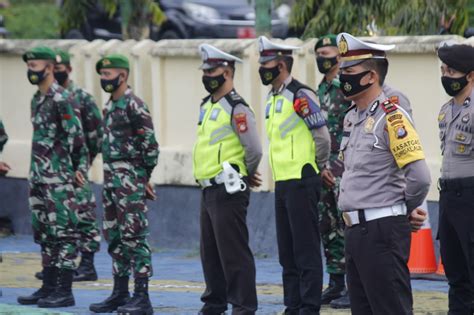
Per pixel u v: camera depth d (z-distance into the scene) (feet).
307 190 86.84
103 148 91.91
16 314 89.40
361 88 69.21
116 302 92.53
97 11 191.11
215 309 88.28
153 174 134.92
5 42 145.89
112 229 92.17
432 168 113.29
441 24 133.80
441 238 84.28
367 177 68.90
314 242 86.84
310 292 86.63
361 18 137.59
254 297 85.25
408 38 114.93
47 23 207.31
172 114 133.80
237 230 84.64
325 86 95.25
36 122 96.68
